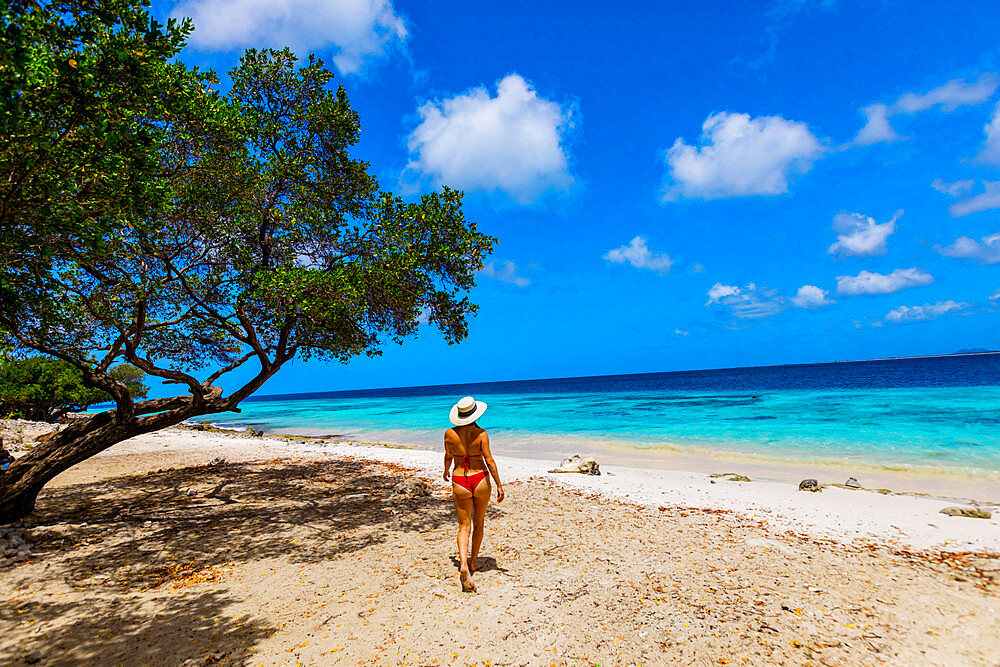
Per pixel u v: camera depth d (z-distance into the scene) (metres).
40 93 3.83
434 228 8.20
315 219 8.46
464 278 9.04
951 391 32.81
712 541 6.44
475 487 5.10
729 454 15.51
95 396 26.59
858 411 24.33
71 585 4.86
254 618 4.24
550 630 4.05
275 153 8.36
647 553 5.96
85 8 4.05
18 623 4.04
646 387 70.44
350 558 5.82
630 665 3.56
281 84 8.99
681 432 20.80
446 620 4.23
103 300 7.18
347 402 84.62
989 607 4.42
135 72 4.27
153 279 7.08
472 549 5.29
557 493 9.44
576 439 20.67
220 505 8.38
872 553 5.95
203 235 7.40
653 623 4.16
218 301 7.93
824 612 4.36
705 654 3.70
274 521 7.41
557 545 6.29
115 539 6.34
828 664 3.55
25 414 26.03
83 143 4.02
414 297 8.61
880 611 4.37
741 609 4.42
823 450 15.16
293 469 12.30
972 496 9.51
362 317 9.26
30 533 6.16
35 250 4.55
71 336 7.16
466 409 5.32
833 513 7.84
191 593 4.76
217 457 14.55
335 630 4.04
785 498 8.95
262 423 40.25
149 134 4.57
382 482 10.62
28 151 3.71
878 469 12.30
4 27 3.39
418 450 16.78
